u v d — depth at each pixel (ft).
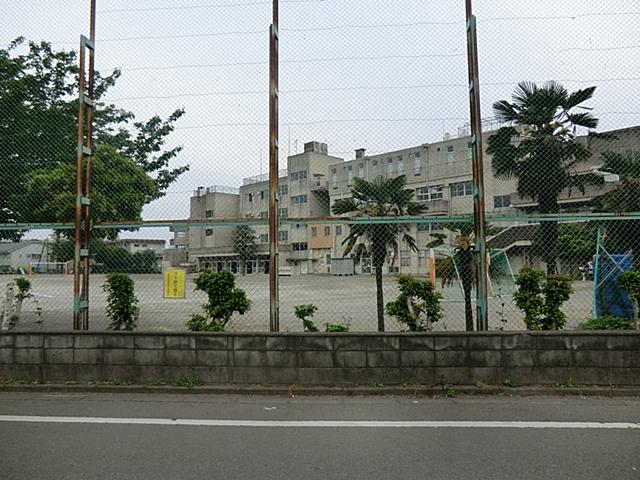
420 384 18.51
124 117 36.04
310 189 162.09
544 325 20.80
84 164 21.74
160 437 13.82
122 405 17.13
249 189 29.25
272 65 21.63
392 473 11.29
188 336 19.31
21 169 28.22
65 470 11.51
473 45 20.67
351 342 18.80
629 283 21.33
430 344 18.63
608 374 18.24
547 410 16.21
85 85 21.53
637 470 11.47
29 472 11.40
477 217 20.07
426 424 14.84
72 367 19.61
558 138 50.98
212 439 13.64
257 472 11.37
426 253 52.06
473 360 18.51
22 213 27.68
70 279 93.04
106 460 12.13
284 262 167.22
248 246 90.43
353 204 36.96
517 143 53.26
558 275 21.79
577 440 13.44
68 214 27.04
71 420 15.40
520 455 12.37
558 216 20.11
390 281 35.58
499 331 18.84
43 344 19.80
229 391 18.52
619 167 49.06
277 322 20.30
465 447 12.93
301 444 13.20
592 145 56.70
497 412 16.03
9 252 61.00
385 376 18.66
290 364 18.93
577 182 51.85
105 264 27.53
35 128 28.63
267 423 15.03
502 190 111.45
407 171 93.97
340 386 18.66
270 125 21.34
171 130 38.01
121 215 30.04
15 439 13.67
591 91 50.52
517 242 62.13
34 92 30.32
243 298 23.32
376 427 14.60
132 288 24.11
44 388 19.01
